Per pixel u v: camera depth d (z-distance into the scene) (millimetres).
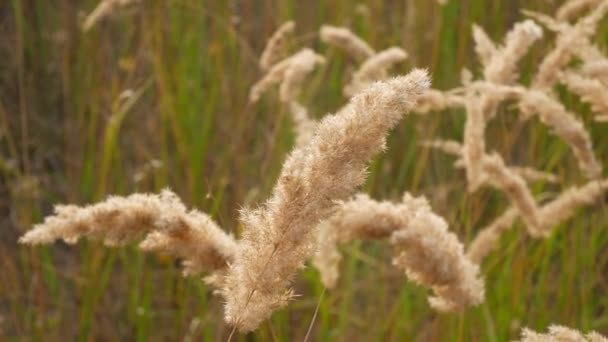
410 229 1621
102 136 4199
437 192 3742
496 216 3541
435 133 3910
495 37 3996
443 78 4023
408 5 4152
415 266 1635
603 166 3447
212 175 4008
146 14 4328
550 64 2379
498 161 2254
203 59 4379
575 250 3045
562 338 1462
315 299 3463
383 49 4316
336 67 4219
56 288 3496
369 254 3719
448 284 1659
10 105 4562
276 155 3684
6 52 4738
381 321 3252
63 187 4258
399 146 4109
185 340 3203
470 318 2756
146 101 4363
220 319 3141
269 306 1269
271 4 4395
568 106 3287
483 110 2332
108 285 3775
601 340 1452
